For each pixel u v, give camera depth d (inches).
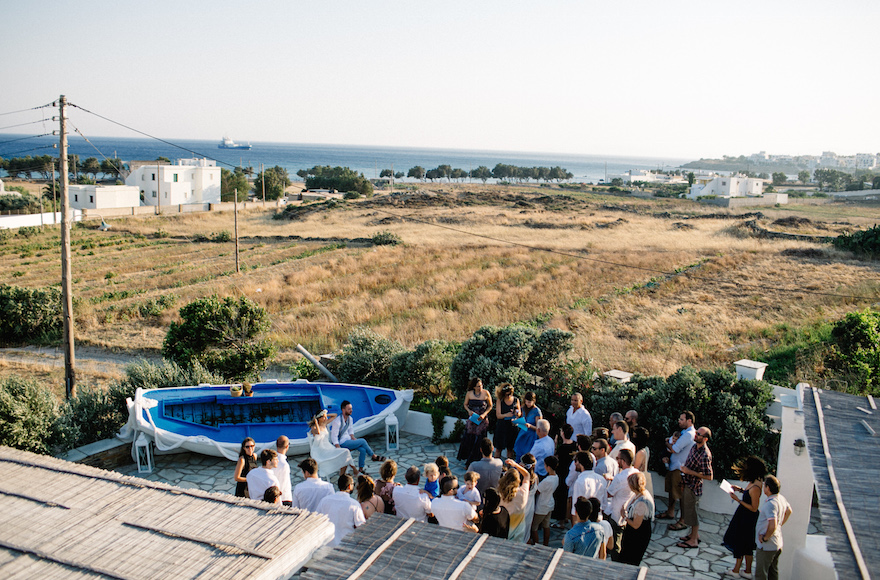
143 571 170.4
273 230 2282.2
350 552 179.8
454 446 475.8
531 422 390.3
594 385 476.4
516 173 6791.3
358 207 2898.6
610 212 2775.6
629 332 921.5
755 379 418.3
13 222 2183.8
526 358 510.9
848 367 661.3
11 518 203.2
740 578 292.2
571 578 167.6
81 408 470.9
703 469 320.8
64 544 186.1
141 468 430.3
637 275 1374.3
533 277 1366.9
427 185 5191.9
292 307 1141.1
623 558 276.4
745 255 1573.6
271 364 805.9
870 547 179.2
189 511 206.8
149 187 2972.4
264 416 490.3
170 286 1371.8
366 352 604.7
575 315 1014.4
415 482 281.4
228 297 771.4
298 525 196.1
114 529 195.5
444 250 1727.4
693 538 324.8
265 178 3560.5
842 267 1391.5
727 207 3046.3
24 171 4596.5
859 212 2819.9
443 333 906.7
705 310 1051.3
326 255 1732.3
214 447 426.0
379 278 1362.0
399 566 173.3
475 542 186.1
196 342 738.2
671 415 400.8
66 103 621.0
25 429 415.2
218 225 2421.3
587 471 285.1
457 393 531.8
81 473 237.1
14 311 992.2
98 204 2632.9
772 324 939.3
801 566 276.5
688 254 1608.0
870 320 688.4
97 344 938.7
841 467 228.2
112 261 1696.6
